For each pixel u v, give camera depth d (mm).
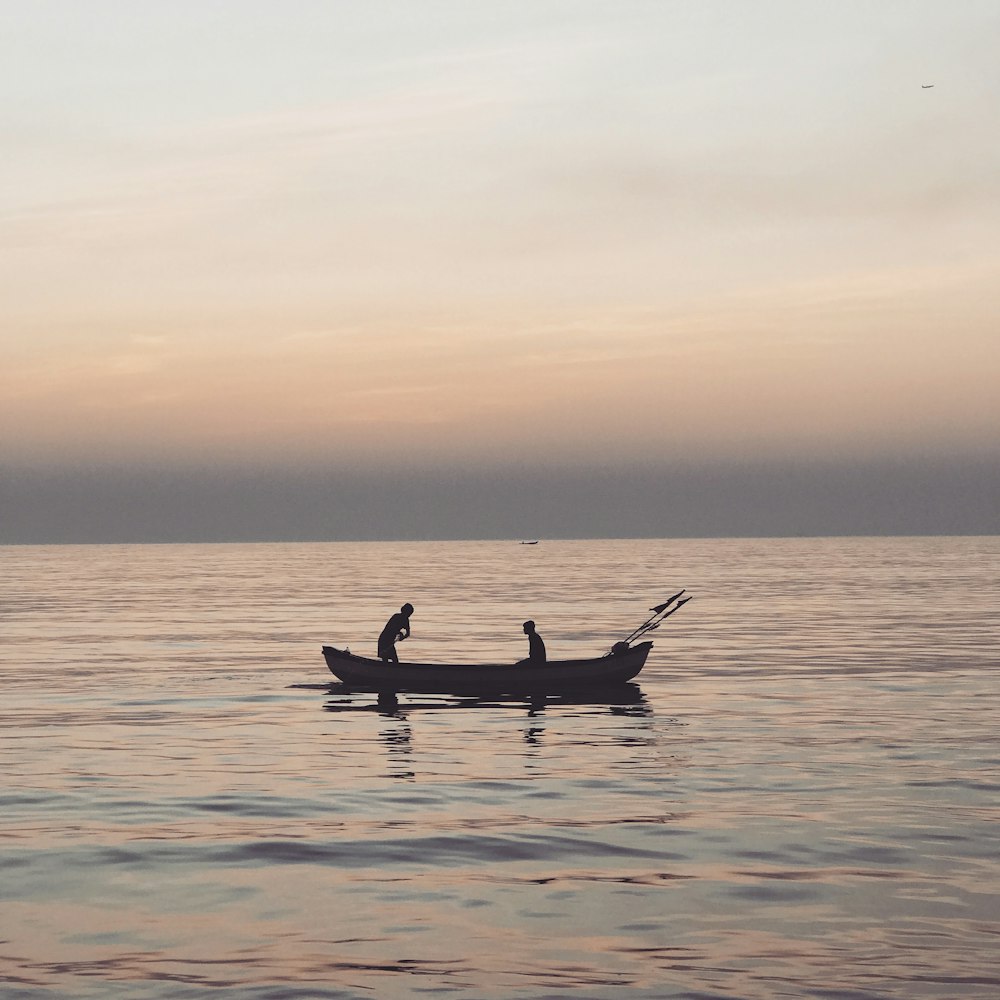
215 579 129500
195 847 13734
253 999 9039
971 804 15820
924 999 8961
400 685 29453
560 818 15141
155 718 25188
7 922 10953
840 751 20219
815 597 80562
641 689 30000
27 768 18984
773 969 9633
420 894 11820
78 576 142250
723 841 13859
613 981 9383
